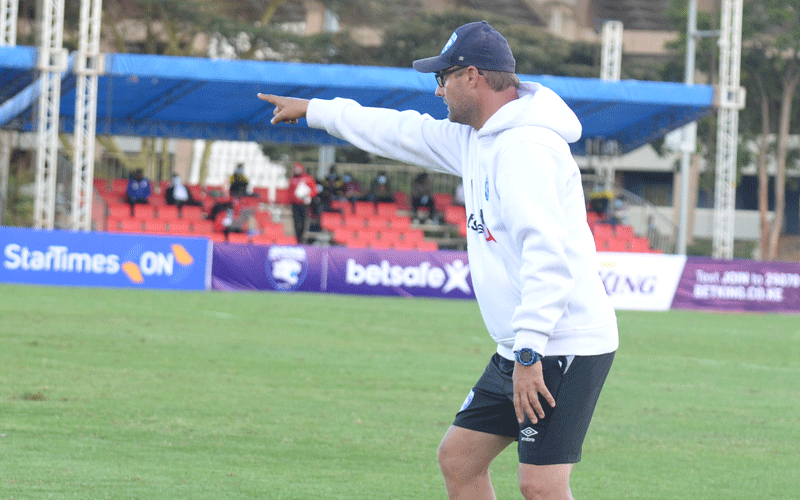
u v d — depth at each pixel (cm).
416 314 3073
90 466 1046
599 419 1483
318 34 6925
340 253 3812
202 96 4716
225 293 3531
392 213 5509
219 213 4916
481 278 627
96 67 3981
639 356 2319
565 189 592
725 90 4522
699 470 1169
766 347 2648
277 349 2089
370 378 1762
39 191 3966
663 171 10344
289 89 4503
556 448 610
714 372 2084
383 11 7312
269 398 1518
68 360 1775
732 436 1387
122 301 2984
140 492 950
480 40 607
